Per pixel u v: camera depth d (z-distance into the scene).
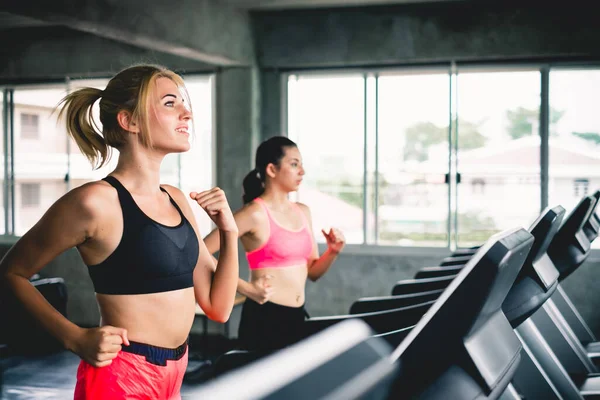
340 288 6.33
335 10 6.16
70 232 1.42
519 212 6.00
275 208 2.93
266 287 2.67
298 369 0.98
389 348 1.18
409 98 6.21
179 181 6.78
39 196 7.52
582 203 2.95
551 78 5.88
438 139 6.16
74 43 7.04
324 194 6.48
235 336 6.44
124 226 1.46
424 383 1.12
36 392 4.67
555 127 5.90
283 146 2.91
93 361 1.36
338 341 1.11
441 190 6.17
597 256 5.79
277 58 6.33
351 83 6.36
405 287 3.64
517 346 1.31
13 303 1.44
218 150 6.54
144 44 4.77
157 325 1.48
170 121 1.50
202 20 5.23
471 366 1.11
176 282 1.51
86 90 1.58
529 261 2.04
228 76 6.38
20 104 7.49
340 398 1.02
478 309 1.11
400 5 6.01
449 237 6.13
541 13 5.73
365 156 6.36
